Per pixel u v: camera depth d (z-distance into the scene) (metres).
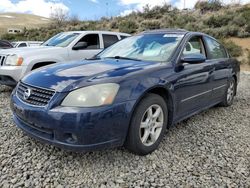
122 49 4.13
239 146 3.41
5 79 5.47
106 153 3.06
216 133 3.84
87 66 3.19
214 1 25.42
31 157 2.92
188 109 3.74
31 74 3.18
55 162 2.84
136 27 24.09
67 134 2.55
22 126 2.96
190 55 3.51
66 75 2.85
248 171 2.79
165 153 3.13
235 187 2.50
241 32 16.81
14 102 3.03
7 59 5.45
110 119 2.57
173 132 3.81
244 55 14.27
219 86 4.64
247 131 3.97
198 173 2.72
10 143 3.24
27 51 5.74
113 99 2.60
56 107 2.55
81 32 7.07
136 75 2.88
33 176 2.58
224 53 5.08
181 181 2.57
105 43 7.43
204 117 4.61
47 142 2.68
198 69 3.78
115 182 2.53
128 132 2.83
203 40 4.36
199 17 22.98
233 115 4.79
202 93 4.01
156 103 3.08
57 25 34.66
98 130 2.53
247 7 22.20
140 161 2.92
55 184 2.47
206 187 2.49
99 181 2.53
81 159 2.91
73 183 2.49
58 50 6.22
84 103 2.52
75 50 6.58
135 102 2.74
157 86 3.01
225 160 3.02
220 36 17.09
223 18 19.53
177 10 27.22
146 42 4.02
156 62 3.40
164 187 2.47
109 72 2.89
